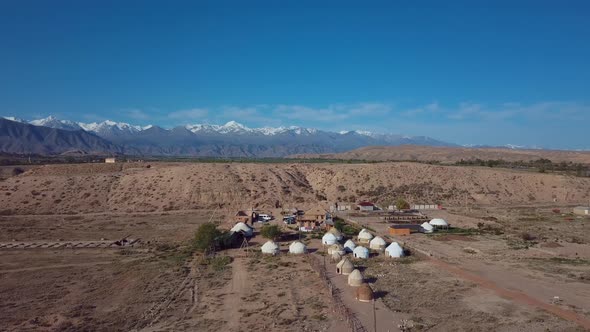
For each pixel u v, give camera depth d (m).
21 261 81.44
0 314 53.75
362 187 175.00
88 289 63.97
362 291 57.19
